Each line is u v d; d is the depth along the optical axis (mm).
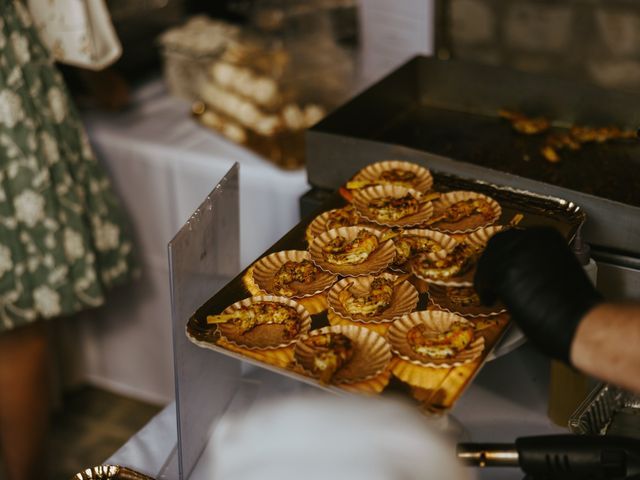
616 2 1850
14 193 1570
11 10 1511
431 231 1167
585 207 1227
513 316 896
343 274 1115
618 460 910
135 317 1976
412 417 1012
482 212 1203
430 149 1540
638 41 1862
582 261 1161
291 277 1104
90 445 2014
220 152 1780
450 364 980
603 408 1089
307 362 984
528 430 1119
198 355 1093
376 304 1057
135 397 2152
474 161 1492
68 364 2105
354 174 1341
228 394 1188
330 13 1858
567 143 1502
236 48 1899
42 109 1578
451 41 2066
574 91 1590
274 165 1724
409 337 1009
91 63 1585
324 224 1207
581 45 1930
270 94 1835
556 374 1100
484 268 926
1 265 1590
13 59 1518
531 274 886
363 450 1006
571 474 922
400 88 1640
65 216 1631
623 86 1924
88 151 1688
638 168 1430
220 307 1066
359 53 2059
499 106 1646
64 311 1666
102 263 1748
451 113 1661
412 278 1113
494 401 1160
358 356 1000
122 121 1915
